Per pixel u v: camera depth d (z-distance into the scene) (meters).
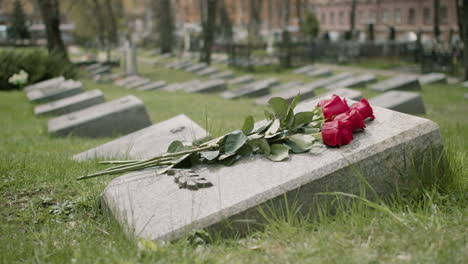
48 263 2.94
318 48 33.72
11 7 54.97
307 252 2.76
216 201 3.20
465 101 14.09
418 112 11.20
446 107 12.81
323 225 3.14
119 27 48.19
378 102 11.27
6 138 8.62
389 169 3.47
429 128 3.61
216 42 46.28
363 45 32.12
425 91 16.92
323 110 3.86
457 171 3.83
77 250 3.13
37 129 9.47
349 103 4.35
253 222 3.14
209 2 31.22
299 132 3.81
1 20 56.50
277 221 3.15
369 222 3.14
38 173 5.02
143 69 30.98
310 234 3.04
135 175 3.89
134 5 77.19
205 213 3.10
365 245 2.84
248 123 3.74
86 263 2.84
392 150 3.47
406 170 3.53
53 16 25.62
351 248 2.82
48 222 3.75
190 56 39.94
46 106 11.80
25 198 4.34
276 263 2.71
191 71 28.69
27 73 17.50
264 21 77.12
